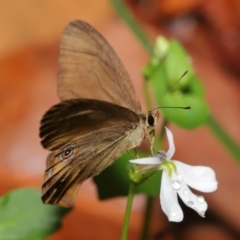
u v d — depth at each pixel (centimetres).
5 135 47
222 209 46
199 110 41
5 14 49
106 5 50
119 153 38
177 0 53
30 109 47
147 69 42
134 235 45
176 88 41
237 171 47
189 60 42
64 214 39
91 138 38
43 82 48
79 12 50
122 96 38
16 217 39
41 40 49
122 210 45
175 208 37
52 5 50
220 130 45
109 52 38
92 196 46
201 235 46
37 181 46
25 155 46
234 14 53
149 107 42
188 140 47
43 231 39
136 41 49
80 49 38
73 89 38
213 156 47
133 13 52
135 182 38
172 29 53
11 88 48
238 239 46
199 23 53
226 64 51
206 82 49
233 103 48
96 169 38
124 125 38
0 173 46
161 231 46
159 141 41
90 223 45
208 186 38
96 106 37
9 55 49
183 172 38
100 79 38
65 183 38
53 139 37
